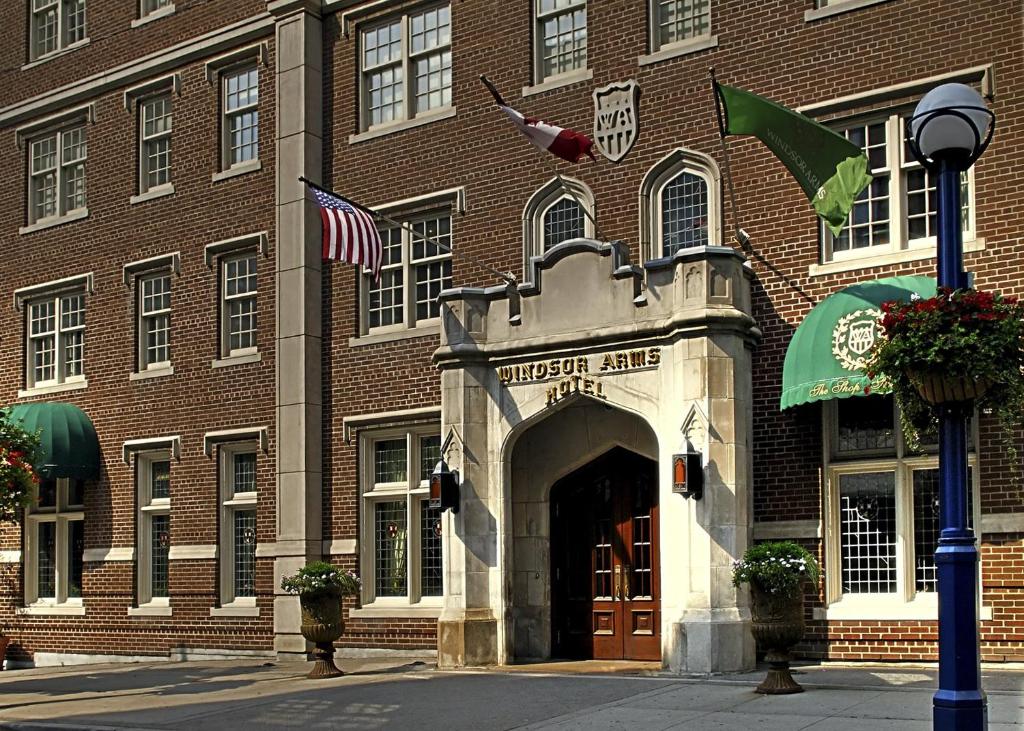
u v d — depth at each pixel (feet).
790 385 51.67
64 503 83.05
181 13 80.12
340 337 71.10
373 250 60.64
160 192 80.07
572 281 57.11
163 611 76.18
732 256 53.36
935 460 52.21
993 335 31.68
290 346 71.56
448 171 67.92
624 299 55.42
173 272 78.69
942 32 53.72
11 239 88.53
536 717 42.80
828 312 51.39
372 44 72.38
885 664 51.98
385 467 69.41
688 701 44.21
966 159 32.63
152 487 79.20
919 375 32.27
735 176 58.44
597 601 59.72
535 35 65.87
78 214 84.53
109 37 83.97
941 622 30.76
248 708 48.55
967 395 31.83
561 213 63.98
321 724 44.04
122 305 81.51
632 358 54.90
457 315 59.41
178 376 77.71
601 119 62.44
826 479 54.29
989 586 49.93
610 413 59.11
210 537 74.84
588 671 53.83
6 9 90.68
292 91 73.41
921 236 54.19
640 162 61.26
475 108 67.26
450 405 59.21
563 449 60.29
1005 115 52.01
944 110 31.68
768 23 58.29
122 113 82.99
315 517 70.13
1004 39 52.26
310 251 72.08
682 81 60.39
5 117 89.15
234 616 72.84
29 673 72.74
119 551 78.95
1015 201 51.49
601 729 39.75
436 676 54.90
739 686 47.34
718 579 51.08
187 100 79.61
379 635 67.10
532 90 65.10
